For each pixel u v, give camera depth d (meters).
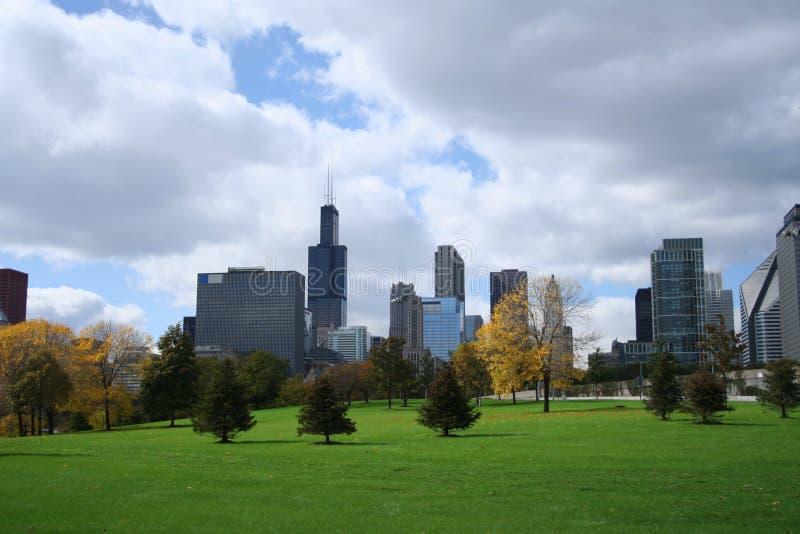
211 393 43.25
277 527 16.19
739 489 20.47
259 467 27.56
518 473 24.27
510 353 72.56
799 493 19.77
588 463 26.72
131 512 18.08
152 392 81.81
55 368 72.62
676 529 15.52
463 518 16.89
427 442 38.00
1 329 80.75
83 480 24.08
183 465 28.73
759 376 79.00
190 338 85.75
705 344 92.62
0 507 18.89
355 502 19.16
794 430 39.25
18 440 48.78
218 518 17.23
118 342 82.81
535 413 65.38
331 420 39.78
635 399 100.31
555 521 16.39
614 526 15.84
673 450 30.67
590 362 170.50
